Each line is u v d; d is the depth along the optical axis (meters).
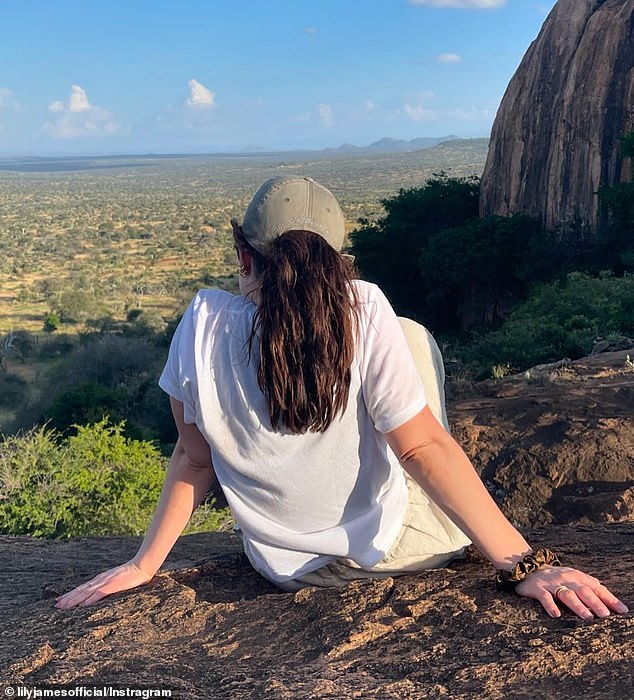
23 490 9.31
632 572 2.19
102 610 2.06
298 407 1.87
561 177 30.89
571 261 29.38
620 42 29.66
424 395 1.96
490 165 35.53
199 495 2.26
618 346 13.87
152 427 24.58
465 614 1.83
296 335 1.83
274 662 1.71
